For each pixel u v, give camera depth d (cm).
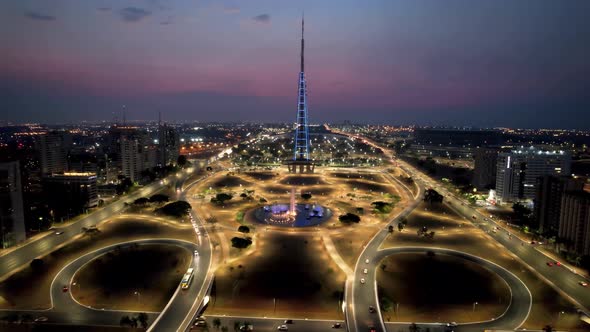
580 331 16325
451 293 19350
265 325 16400
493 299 18825
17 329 15788
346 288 19550
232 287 19650
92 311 17288
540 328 16450
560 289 19888
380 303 18000
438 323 16638
